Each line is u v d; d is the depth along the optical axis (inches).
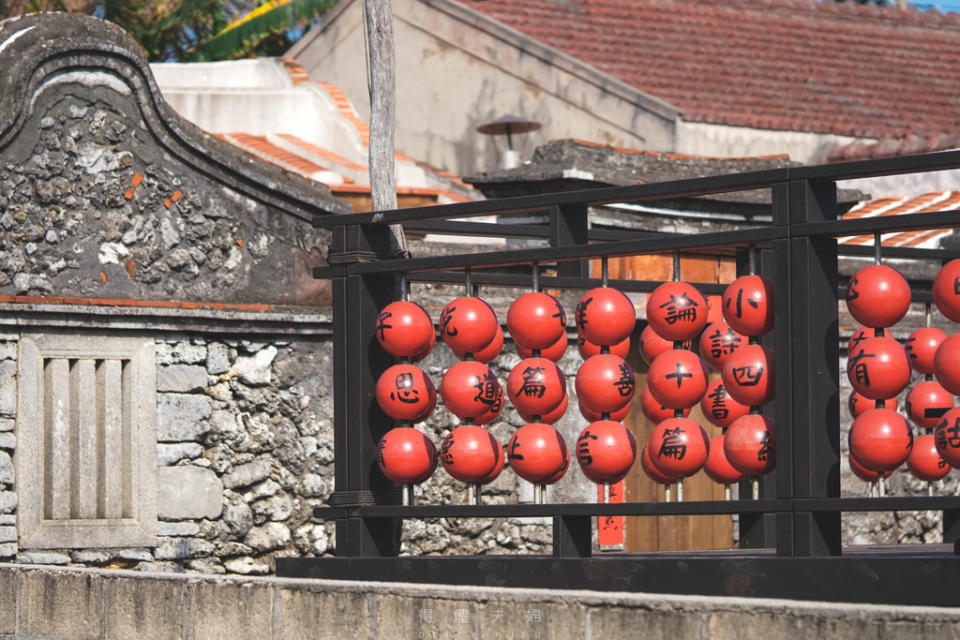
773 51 1016.2
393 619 244.1
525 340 293.0
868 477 276.4
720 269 621.3
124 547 489.4
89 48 490.6
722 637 206.1
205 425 506.6
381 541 303.7
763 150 872.9
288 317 517.0
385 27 495.2
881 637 191.3
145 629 283.9
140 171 500.4
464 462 294.5
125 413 494.6
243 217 516.4
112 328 489.7
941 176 845.2
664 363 277.0
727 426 311.9
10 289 477.7
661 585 252.1
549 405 290.5
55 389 482.3
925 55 1078.4
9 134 476.4
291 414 522.6
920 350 322.0
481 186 620.1
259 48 1182.9
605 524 571.2
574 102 901.8
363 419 305.1
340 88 1013.2
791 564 237.9
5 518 471.2
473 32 944.3
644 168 631.8
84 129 491.5
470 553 548.4
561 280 358.0
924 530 650.2
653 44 981.8
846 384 628.7
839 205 681.6
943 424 254.8
